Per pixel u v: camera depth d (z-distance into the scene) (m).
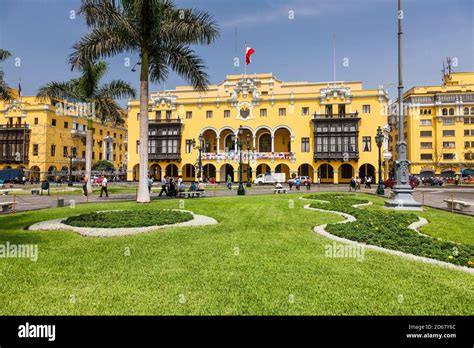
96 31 15.84
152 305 3.88
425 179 47.28
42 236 7.68
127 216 10.16
